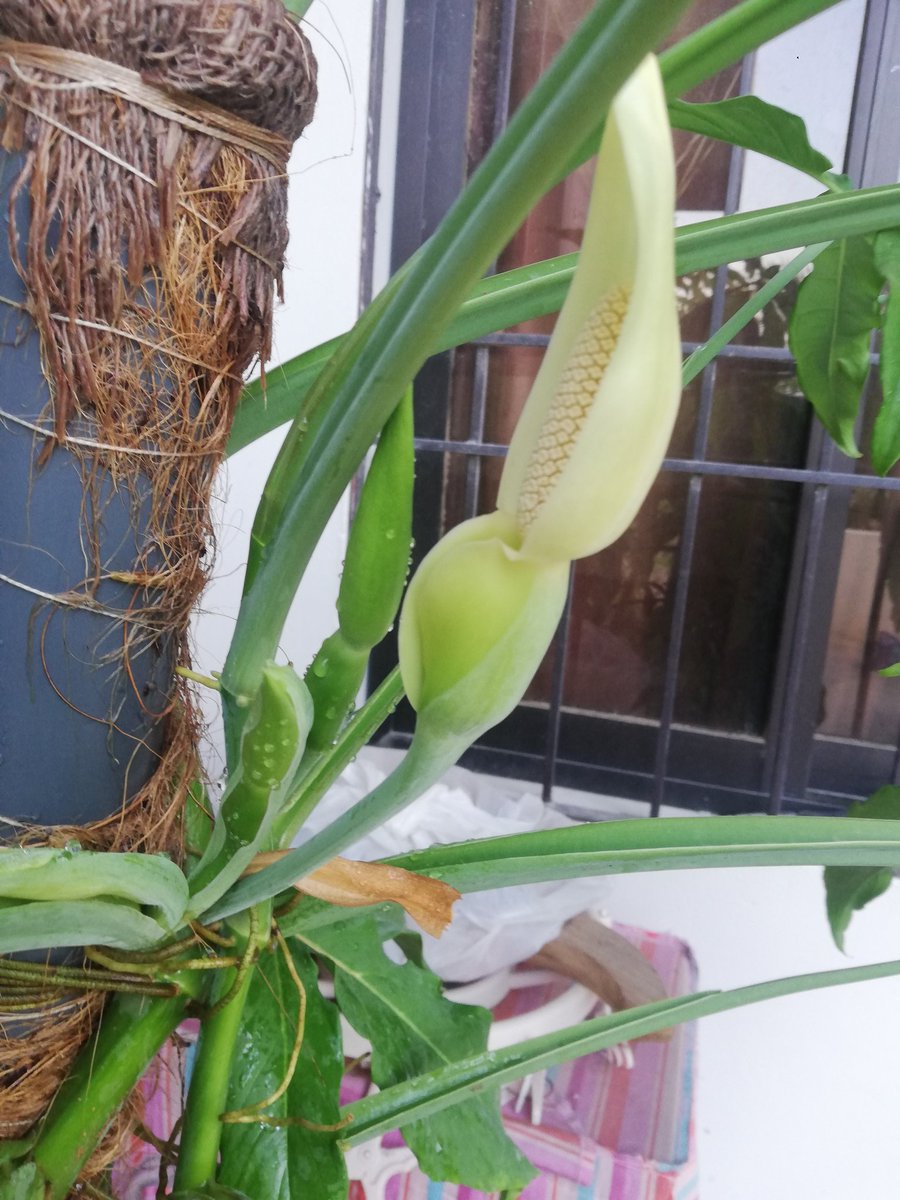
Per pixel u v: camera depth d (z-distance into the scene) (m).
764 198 0.98
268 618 0.26
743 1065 0.94
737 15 0.31
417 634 0.24
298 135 0.32
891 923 0.98
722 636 1.08
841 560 1.02
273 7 0.28
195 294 0.29
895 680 1.05
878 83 0.90
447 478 1.11
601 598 1.11
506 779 1.15
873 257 0.45
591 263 0.22
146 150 0.26
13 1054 0.31
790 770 1.08
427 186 1.02
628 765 1.12
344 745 0.40
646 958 0.79
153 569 0.30
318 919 0.39
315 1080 0.40
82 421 0.27
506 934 0.67
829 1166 0.89
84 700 0.29
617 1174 0.61
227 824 0.29
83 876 0.27
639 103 0.18
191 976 0.35
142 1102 0.41
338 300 0.97
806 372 0.54
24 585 0.27
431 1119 0.45
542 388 0.23
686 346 1.00
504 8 0.96
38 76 0.25
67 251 0.25
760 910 1.00
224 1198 0.34
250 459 0.92
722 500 1.05
